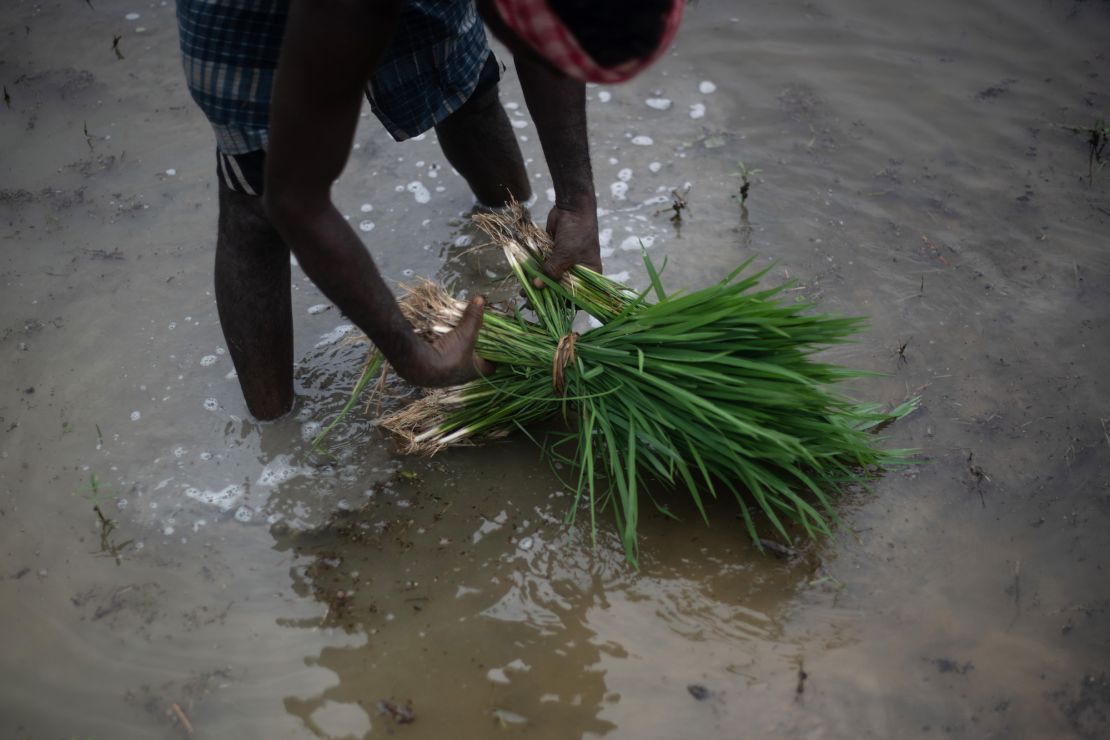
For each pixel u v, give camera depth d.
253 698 2.27
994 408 2.81
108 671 2.32
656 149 3.71
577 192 2.67
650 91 3.95
